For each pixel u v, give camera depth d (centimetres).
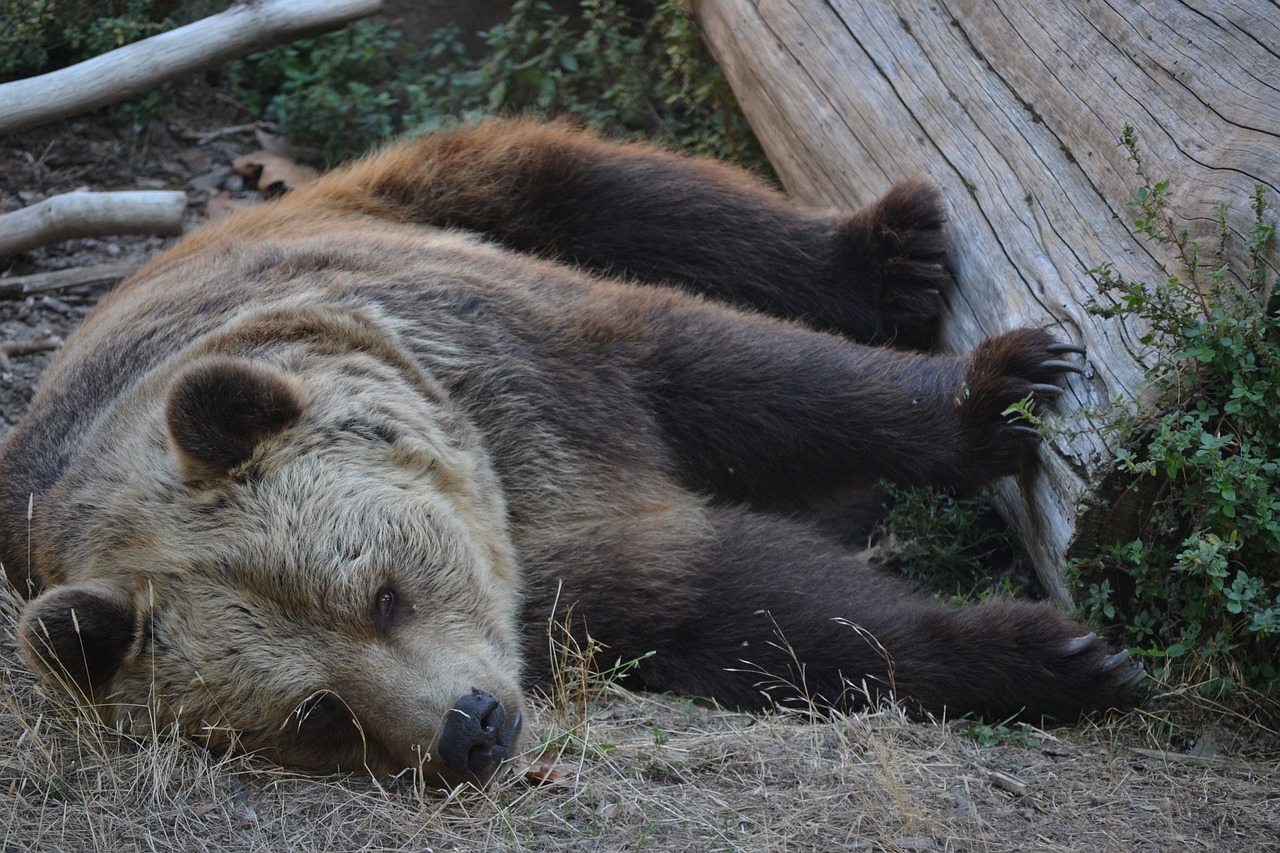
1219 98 552
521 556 622
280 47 1152
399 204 829
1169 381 544
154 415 577
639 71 1098
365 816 488
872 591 637
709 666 615
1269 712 549
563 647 591
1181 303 541
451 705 495
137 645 520
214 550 516
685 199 806
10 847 471
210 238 785
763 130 915
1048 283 634
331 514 524
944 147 729
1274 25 544
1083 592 602
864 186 800
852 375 668
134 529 537
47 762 518
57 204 959
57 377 671
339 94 1131
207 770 507
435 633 529
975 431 642
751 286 805
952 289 733
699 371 666
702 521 649
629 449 654
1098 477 562
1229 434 541
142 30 1117
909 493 746
